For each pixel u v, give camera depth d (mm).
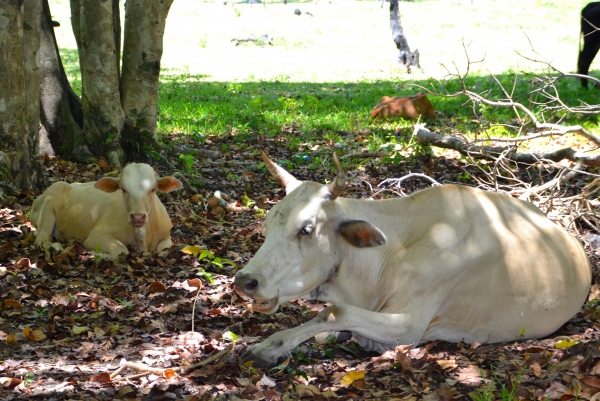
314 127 14836
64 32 37531
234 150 12789
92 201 7938
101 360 5113
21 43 9172
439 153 12328
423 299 5082
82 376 4781
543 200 8508
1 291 6328
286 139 13781
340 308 4859
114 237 7648
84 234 7938
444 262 5082
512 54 31594
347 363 5027
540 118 13719
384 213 5242
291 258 4781
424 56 32062
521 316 5305
